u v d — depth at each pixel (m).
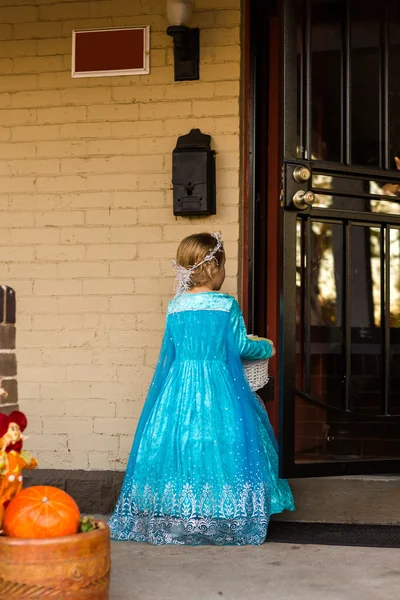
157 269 4.09
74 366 4.14
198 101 4.08
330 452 3.91
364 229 3.96
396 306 4.01
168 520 3.40
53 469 4.12
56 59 4.21
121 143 4.15
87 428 4.12
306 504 3.90
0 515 2.47
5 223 4.22
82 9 4.20
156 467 3.43
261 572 3.04
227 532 3.39
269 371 4.25
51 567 2.25
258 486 3.41
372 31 4.04
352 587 2.86
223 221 4.04
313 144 3.99
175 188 4.00
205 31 4.08
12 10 4.25
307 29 3.93
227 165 4.04
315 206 3.84
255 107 4.28
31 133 4.22
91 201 4.16
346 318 3.92
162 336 4.08
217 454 3.38
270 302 4.28
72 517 2.37
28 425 4.15
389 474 4.01
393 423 3.98
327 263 3.92
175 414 3.45
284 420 3.68
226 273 4.01
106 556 2.38
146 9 4.14
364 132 4.01
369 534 3.66
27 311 4.19
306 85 3.89
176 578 2.96
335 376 3.94
